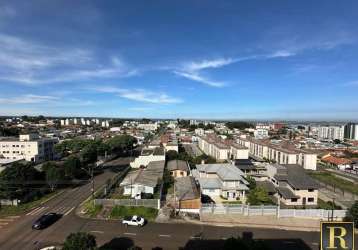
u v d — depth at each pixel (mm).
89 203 39969
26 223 33312
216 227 32375
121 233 30453
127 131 174750
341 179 63844
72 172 53031
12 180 40875
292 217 35719
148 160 69750
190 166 67188
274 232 31312
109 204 38688
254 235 30438
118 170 67188
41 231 30922
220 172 49000
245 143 105688
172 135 135750
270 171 52625
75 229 31500
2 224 33000
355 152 101500
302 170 49875
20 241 28375
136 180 48125
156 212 36500
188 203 37406
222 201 43438
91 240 21062
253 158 88625
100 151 79500
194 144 122125
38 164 64625
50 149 85188
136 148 109750
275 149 82688
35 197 43219
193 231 31172
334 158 85625
